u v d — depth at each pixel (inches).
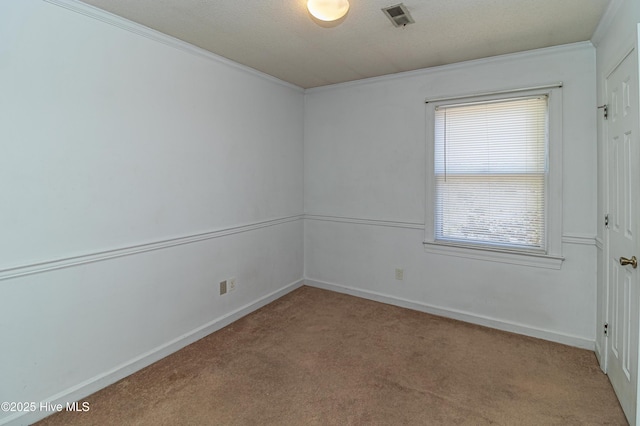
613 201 82.6
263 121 132.2
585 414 73.0
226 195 117.0
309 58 112.5
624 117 73.6
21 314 69.4
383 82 133.6
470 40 97.3
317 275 157.9
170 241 98.3
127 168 87.1
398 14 81.9
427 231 127.6
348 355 98.0
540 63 104.3
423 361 94.6
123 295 87.3
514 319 112.7
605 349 87.7
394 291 136.9
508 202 113.2
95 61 79.6
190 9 79.4
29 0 68.5
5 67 65.8
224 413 73.5
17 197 68.2
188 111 102.3
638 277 64.5
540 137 106.7
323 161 152.1
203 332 109.3
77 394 78.0
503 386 83.0
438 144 124.6
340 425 69.9
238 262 123.1
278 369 90.7
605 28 85.4
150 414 73.2
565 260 103.5
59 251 74.8
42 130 71.3
